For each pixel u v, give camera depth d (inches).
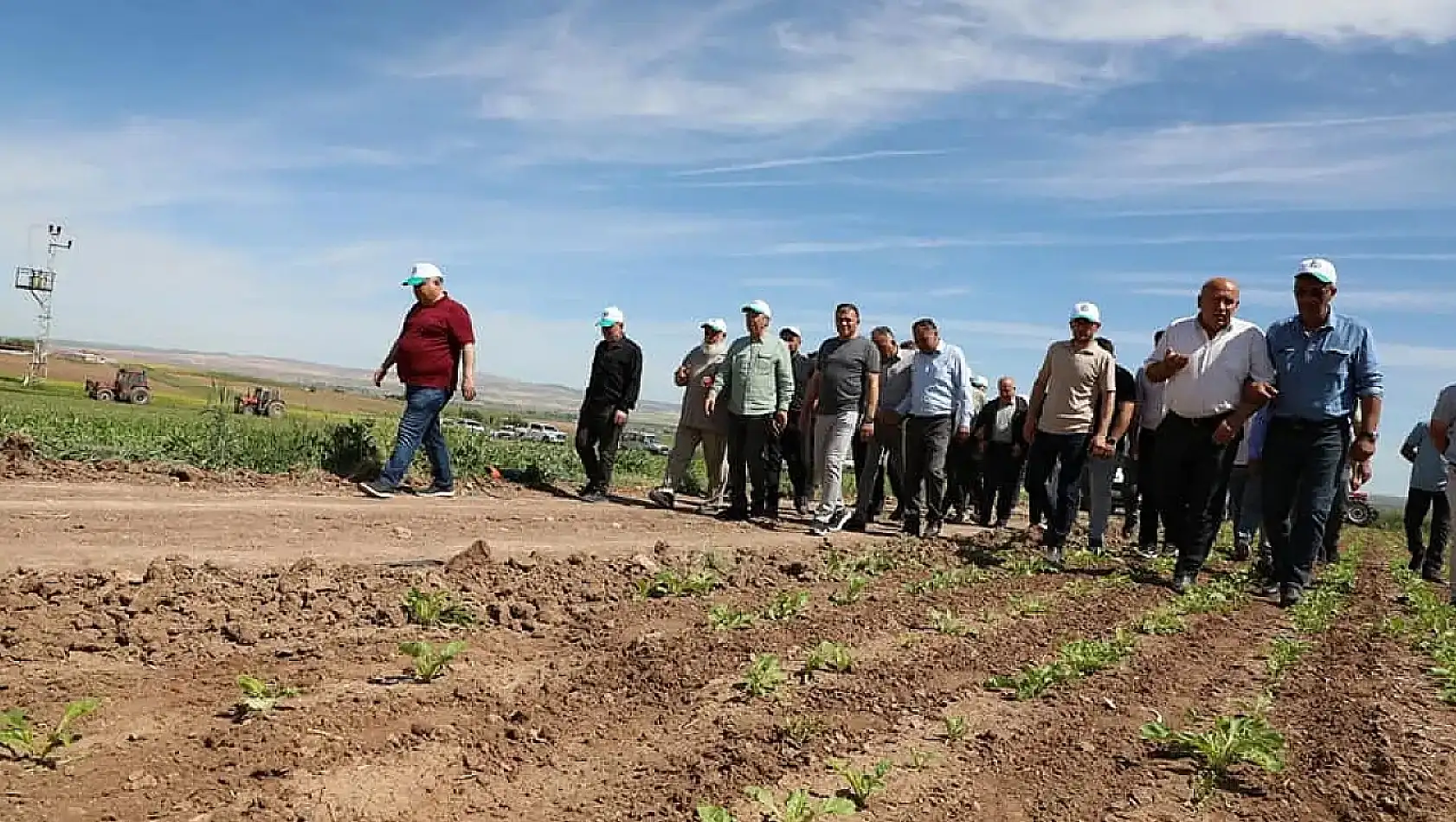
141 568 254.7
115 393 1760.6
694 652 227.0
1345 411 347.9
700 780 156.6
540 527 400.5
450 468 508.7
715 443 533.3
